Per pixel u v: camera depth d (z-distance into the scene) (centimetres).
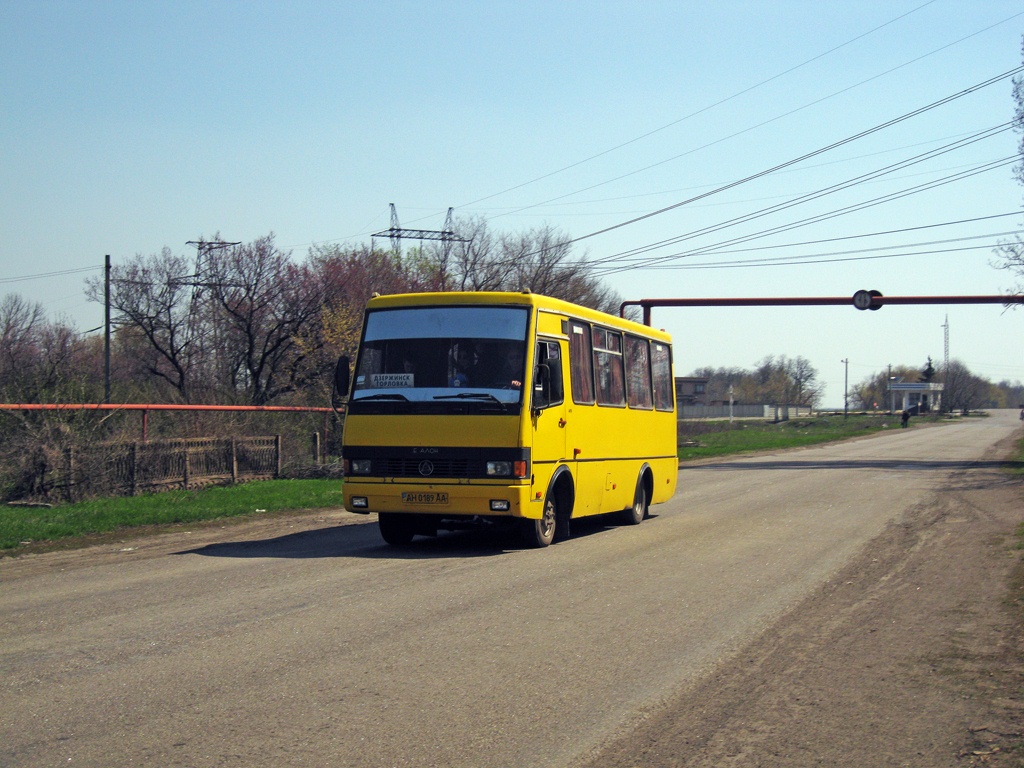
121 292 3969
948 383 15850
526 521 1291
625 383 1609
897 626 825
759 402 16388
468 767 488
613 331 1559
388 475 1230
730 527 1581
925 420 11544
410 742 524
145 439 1892
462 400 1218
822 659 712
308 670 666
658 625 822
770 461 3744
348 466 1251
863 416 13138
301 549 1302
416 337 1266
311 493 1956
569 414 1345
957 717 571
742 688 634
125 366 4381
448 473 1209
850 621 845
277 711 576
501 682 642
